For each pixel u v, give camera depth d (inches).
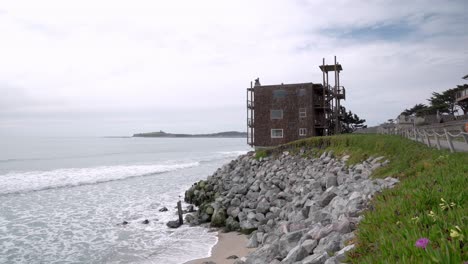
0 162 2461.9
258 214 685.3
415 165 492.1
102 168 2081.7
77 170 1942.7
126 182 1517.0
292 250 305.4
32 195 1185.4
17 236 716.7
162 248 611.5
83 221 834.8
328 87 1788.9
